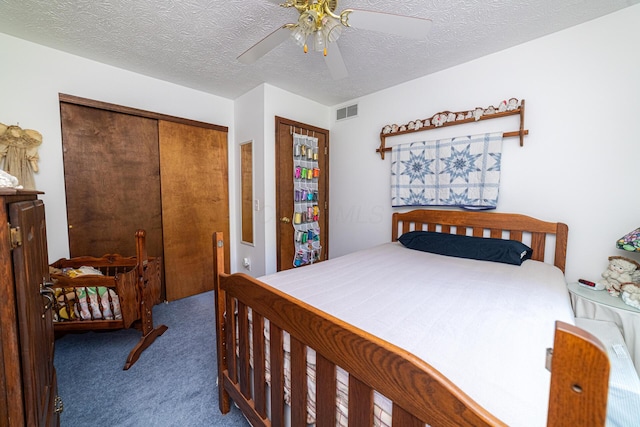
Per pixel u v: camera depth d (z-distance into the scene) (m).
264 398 0.99
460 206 2.13
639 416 0.86
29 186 1.88
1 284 0.62
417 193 2.39
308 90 2.73
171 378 1.55
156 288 1.97
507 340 0.81
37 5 1.48
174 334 2.05
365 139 2.87
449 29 1.68
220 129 2.95
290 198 2.86
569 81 1.67
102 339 1.97
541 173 1.81
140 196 2.46
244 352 1.08
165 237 2.62
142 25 1.67
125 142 2.34
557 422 0.37
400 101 2.55
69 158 2.07
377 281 1.38
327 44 1.33
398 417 0.56
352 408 0.66
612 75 1.54
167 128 2.57
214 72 2.33
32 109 1.89
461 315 0.99
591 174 1.63
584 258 1.67
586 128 1.63
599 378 0.33
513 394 0.58
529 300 1.13
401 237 2.31
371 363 0.60
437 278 1.43
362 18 1.19
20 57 1.83
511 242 1.82
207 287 2.97
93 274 1.70
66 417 1.26
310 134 2.99
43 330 0.90
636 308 1.28
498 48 1.90
